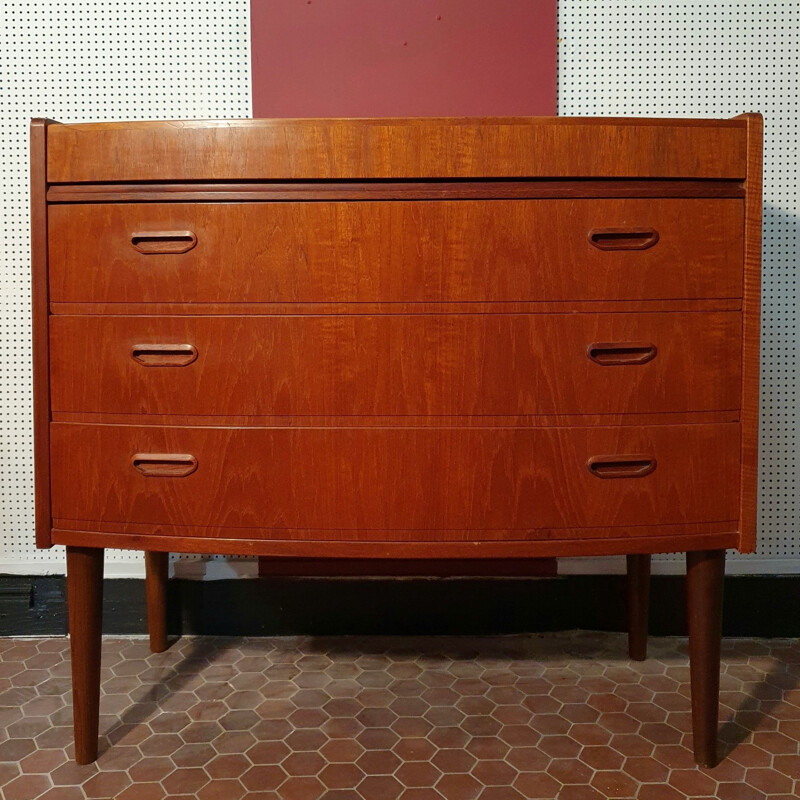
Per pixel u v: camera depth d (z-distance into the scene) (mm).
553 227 1255
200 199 1269
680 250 1268
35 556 1907
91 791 1271
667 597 1886
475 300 1264
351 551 1300
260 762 1355
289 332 1275
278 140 1248
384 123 1240
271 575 1895
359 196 1251
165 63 1849
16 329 1876
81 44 1842
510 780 1298
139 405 1306
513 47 1817
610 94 1850
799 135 1841
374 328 1269
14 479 1894
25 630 1903
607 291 1266
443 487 1284
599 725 1474
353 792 1267
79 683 1341
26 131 1853
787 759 1357
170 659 1771
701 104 1847
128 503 1321
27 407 1885
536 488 1284
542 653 1795
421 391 1275
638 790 1268
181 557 1894
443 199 1249
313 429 1284
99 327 1305
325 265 1265
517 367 1271
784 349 1868
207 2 1834
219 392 1292
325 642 1864
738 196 1267
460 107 1829
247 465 1296
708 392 1288
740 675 1682
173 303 1289
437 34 1815
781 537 1891
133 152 1270
